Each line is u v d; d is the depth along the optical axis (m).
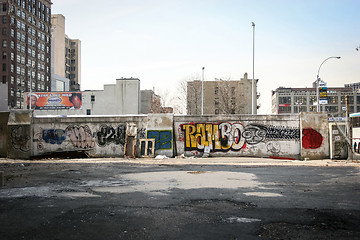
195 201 6.97
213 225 5.19
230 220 5.49
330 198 7.29
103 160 18.02
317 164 15.17
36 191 8.15
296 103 126.19
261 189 8.46
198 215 5.81
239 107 76.44
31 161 17.81
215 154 19.58
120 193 7.89
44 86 109.75
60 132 20.58
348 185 9.12
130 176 11.10
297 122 19.09
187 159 18.38
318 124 18.67
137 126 20.05
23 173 11.94
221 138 19.61
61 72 128.25
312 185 9.12
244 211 6.11
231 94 76.88
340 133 18.14
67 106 68.75
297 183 9.48
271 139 19.31
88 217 5.63
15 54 94.69
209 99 80.00
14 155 20.50
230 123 19.59
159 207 6.40
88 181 9.92
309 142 18.59
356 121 17.64
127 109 67.75
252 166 14.55
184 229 4.97
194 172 12.27
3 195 7.59
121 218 5.58
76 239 4.50
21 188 8.59
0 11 92.31
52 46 118.81
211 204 6.68
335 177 10.77
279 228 5.05
